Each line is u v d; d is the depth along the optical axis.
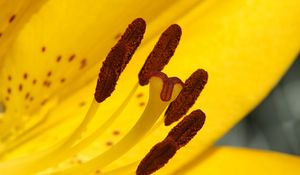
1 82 0.19
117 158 0.17
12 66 0.19
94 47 0.19
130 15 0.19
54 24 0.19
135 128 0.17
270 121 0.32
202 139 0.19
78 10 0.19
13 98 0.19
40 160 0.18
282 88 0.32
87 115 0.17
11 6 0.18
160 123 0.17
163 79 0.16
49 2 0.19
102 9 0.19
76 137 0.18
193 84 0.17
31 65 0.19
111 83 0.17
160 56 0.17
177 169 0.19
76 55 0.19
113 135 0.19
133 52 0.17
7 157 0.19
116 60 0.17
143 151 0.19
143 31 0.17
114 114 0.18
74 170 0.17
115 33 0.19
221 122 0.19
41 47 0.19
